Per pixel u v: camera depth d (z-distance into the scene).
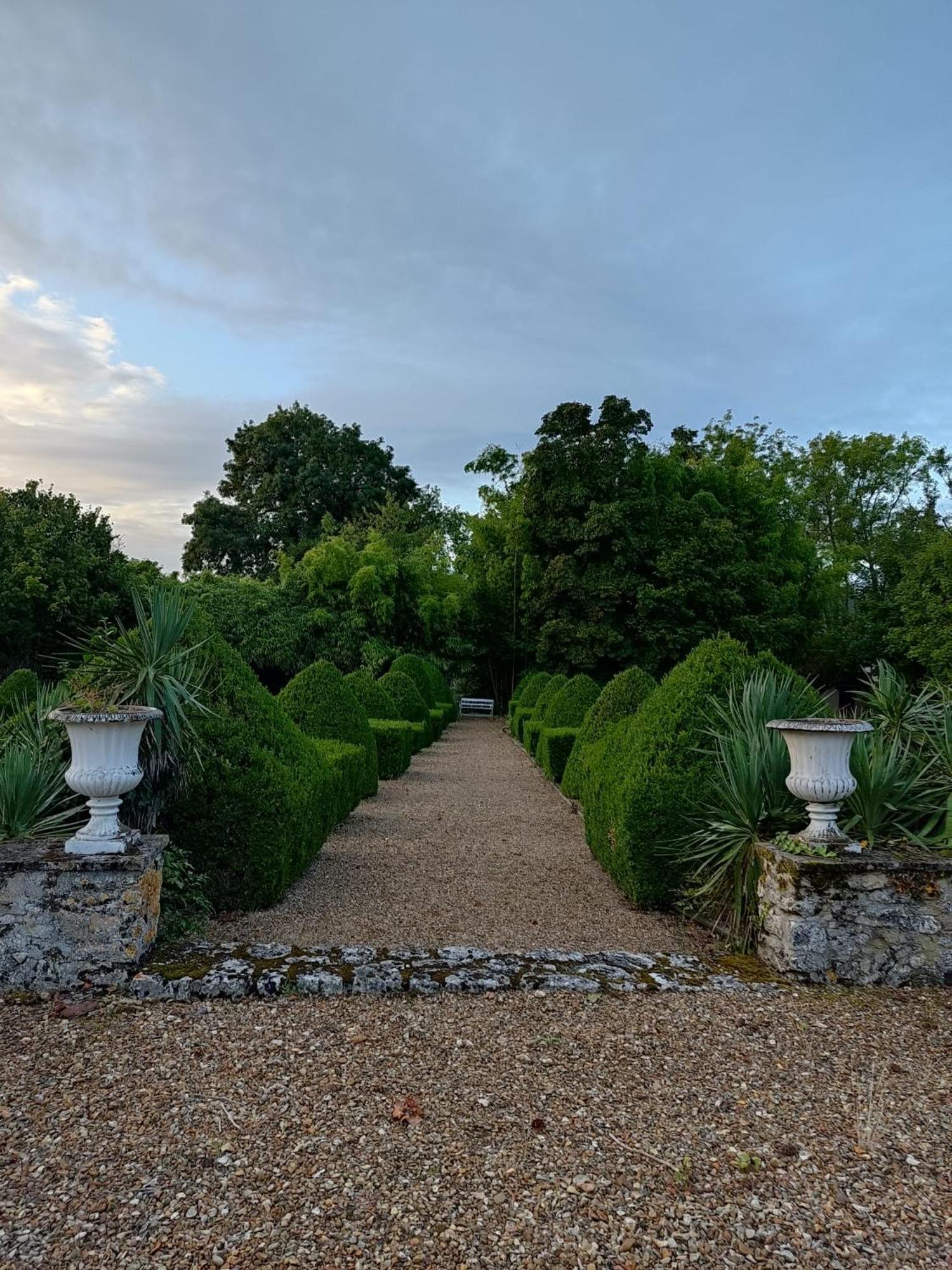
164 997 3.15
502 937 4.46
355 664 21.03
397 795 9.74
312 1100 2.43
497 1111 2.39
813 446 33.03
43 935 3.23
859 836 3.89
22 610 16.39
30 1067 2.62
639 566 22.48
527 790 10.44
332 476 34.00
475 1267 1.77
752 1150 2.22
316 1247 1.82
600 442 22.06
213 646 5.17
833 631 27.86
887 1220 1.95
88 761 3.28
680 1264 1.79
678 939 4.45
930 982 3.43
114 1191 2.00
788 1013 3.11
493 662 28.17
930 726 4.74
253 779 4.67
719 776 4.32
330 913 4.79
